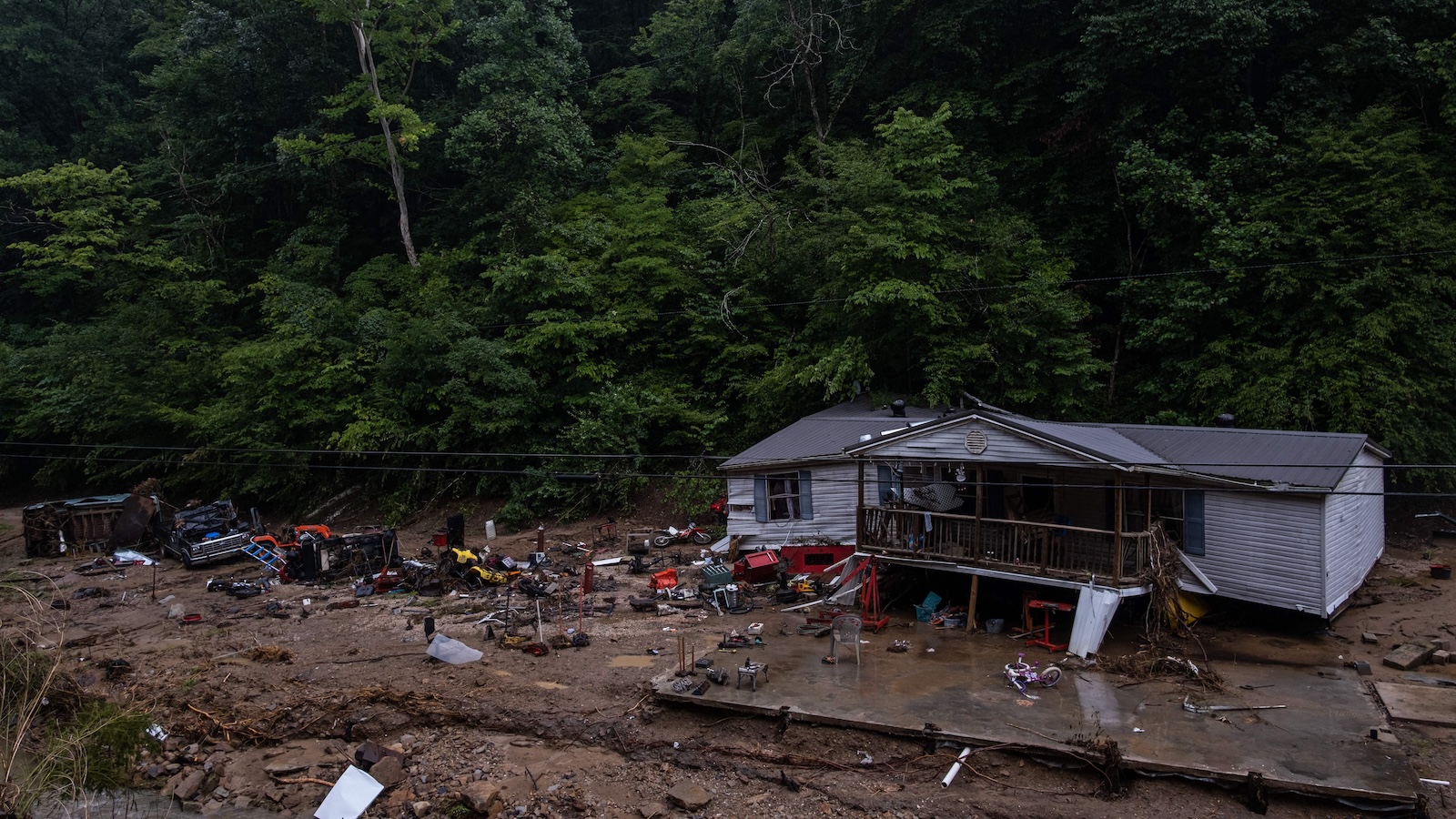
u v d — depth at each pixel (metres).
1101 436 17.89
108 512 27.80
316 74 36.19
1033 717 12.26
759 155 33.44
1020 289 23.41
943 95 28.22
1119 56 24.34
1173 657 14.45
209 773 12.59
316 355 30.02
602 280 29.41
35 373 35.19
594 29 42.84
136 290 35.66
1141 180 23.77
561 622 16.64
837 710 12.58
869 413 22.98
